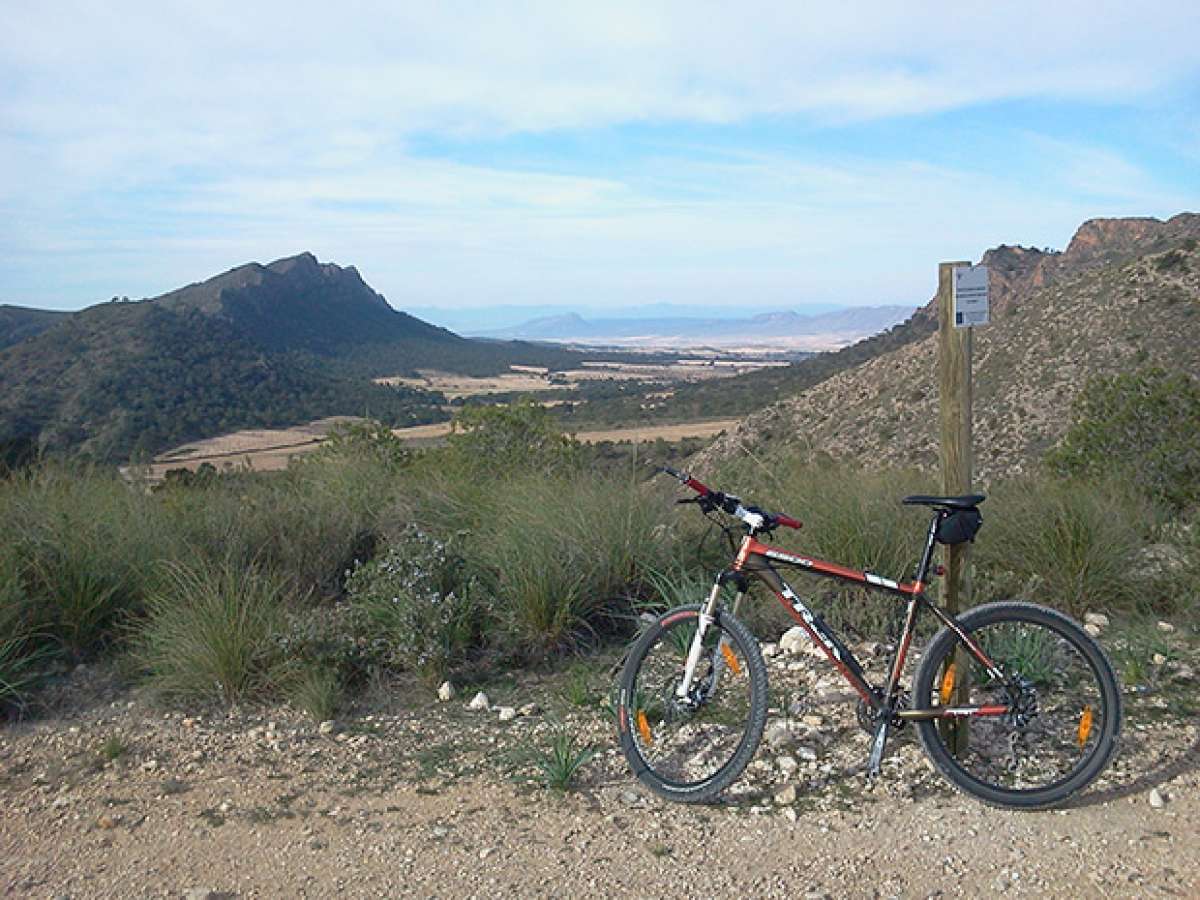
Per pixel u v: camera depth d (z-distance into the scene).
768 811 3.56
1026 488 7.19
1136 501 7.68
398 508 7.34
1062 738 3.96
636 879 3.13
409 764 4.08
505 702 4.84
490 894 3.06
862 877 3.11
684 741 4.09
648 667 4.12
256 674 4.87
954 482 3.85
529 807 3.66
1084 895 2.97
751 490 7.22
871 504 6.16
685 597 5.65
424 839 3.42
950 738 3.80
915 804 3.58
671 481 6.99
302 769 4.05
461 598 5.48
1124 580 5.78
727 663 3.92
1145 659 4.84
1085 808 3.50
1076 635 3.62
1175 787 3.59
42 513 6.07
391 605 5.27
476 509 7.14
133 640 5.29
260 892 3.10
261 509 6.88
